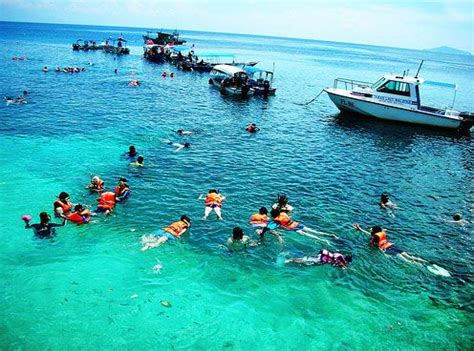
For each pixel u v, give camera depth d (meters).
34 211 15.24
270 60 113.56
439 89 76.69
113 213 15.50
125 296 10.84
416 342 10.07
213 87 50.53
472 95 69.81
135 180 18.95
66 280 11.30
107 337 9.34
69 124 27.91
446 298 12.05
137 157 22.06
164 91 45.22
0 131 24.97
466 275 13.44
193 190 18.41
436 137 33.31
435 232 16.53
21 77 47.06
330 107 43.53
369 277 12.76
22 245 12.87
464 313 11.41
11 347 8.86
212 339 9.58
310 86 61.88
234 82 46.34
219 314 10.48
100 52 92.25
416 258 14.11
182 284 11.61
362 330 10.35
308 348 9.57
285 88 57.19
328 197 19.09
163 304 10.65
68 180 18.42
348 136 31.42
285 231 15.06
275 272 12.59
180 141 26.06
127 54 91.81
